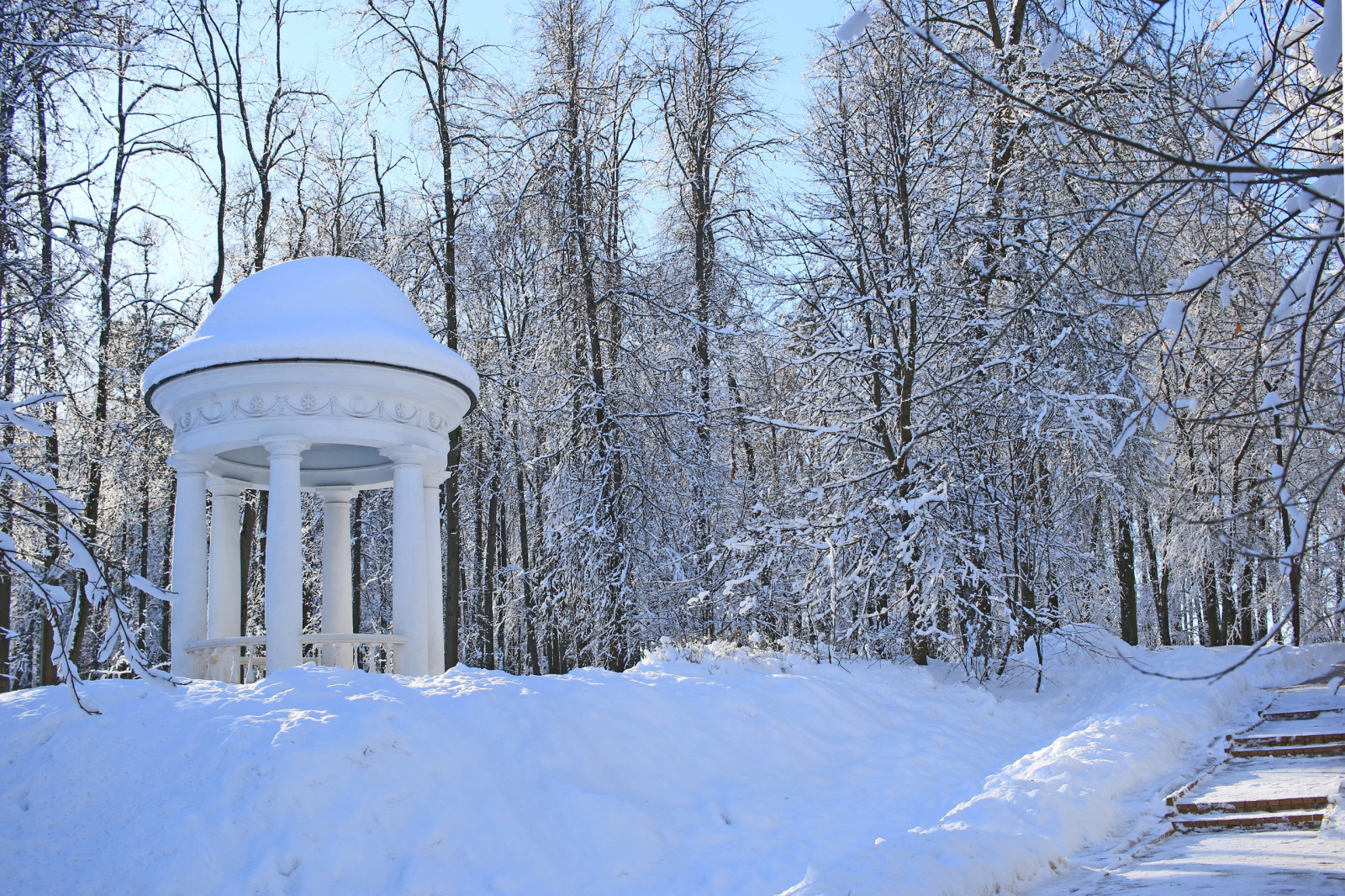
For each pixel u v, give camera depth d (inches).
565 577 764.0
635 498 749.9
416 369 479.5
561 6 788.6
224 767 281.1
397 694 329.4
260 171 879.1
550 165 756.6
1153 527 1064.8
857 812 342.0
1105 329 565.0
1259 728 445.1
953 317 590.6
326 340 454.9
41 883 249.3
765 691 436.5
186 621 480.4
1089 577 721.6
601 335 807.1
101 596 253.1
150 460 815.7
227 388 462.0
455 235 809.5
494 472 917.8
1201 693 520.4
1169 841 273.9
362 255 880.3
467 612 1180.5
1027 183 581.9
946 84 567.2
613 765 336.8
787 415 685.3
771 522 583.8
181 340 852.0
